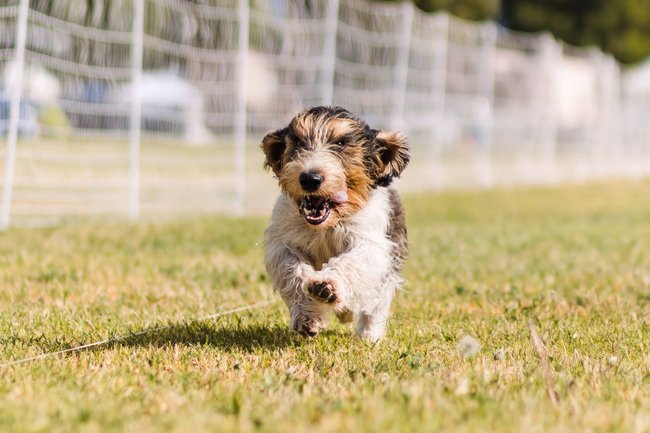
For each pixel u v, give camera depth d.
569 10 50.72
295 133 6.36
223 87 17.36
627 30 51.09
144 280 8.79
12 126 11.95
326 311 6.05
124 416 4.02
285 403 4.27
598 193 25.39
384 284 6.40
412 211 18.64
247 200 17.36
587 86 31.67
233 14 16.45
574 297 8.34
